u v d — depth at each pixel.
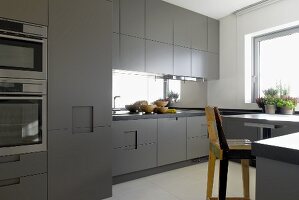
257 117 2.56
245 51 3.97
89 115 2.28
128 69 3.15
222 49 4.32
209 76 4.19
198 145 3.70
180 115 3.45
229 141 2.00
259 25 3.74
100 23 2.32
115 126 2.76
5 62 1.81
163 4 3.54
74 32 2.14
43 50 1.97
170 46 3.62
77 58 2.16
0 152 1.79
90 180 2.25
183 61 3.79
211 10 3.93
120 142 2.81
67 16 2.10
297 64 3.50
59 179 2.07
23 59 1.88
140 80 3.87
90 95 2.25
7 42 1.81
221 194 1.69
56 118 2.04
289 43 3.61
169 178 3.05
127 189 2.68
